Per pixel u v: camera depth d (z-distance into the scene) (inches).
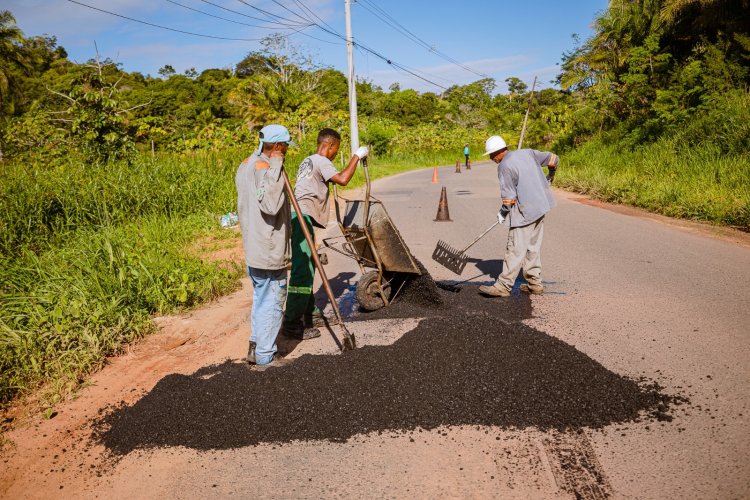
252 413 124.5
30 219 300.2
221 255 297.0
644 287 209.9
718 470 96.0
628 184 481.1
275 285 146.6
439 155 1817.2
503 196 200.8
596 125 834.8
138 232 300.7
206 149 775.7
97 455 115.8
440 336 154.6
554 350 143.9
